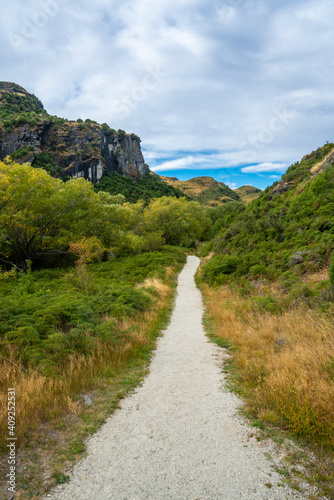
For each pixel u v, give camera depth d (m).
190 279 21.09
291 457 2.83
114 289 11.22
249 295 11.52
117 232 28.12
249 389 4.53
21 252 23.72
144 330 8.30
